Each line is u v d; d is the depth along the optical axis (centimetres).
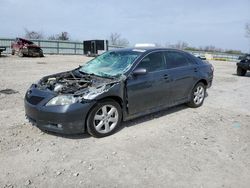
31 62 1950
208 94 947
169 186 361
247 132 566
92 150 457
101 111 506
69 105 468
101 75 566
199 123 608
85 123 491
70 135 514
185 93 684
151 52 605
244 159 444
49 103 478
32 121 512
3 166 398
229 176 391
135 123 589
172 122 606
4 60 2045
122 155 442
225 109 741
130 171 394
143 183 366
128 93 539
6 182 361
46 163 411
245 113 710
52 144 474
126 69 555
